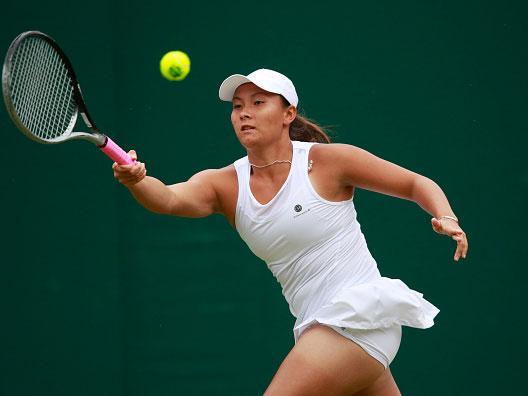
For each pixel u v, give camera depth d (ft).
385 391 48.42
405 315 45.29
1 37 78.79
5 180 79.51
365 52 79.71
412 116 79.61
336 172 45.78
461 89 79.66
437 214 43.21
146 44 79.61
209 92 79.82
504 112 79.51
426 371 79.46
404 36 79.82
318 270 45.83
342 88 79.56
